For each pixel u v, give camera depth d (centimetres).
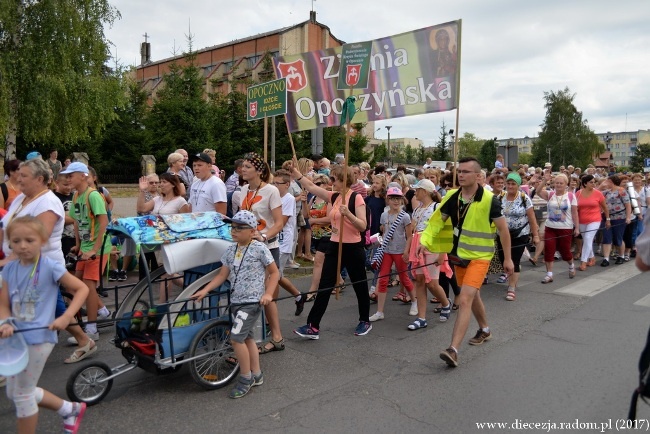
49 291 343
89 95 2019
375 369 490
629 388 439
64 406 352
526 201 782
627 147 14500
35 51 1906
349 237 573
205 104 2864
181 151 959
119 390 445
